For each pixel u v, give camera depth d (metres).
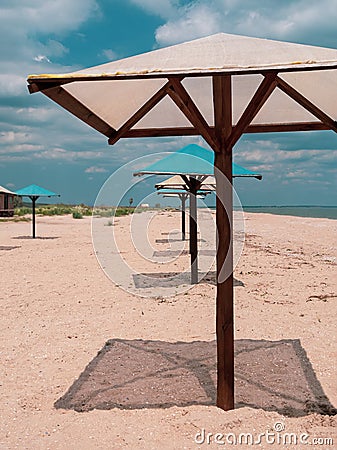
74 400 3.84
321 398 3.81
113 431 3.30
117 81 3.80
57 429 3.35
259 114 5.09
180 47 3.34
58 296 7.75
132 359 4.78
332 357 4.75
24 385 4.16
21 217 35.09
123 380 4.24
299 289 8.14
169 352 4.98
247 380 4.18
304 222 29.94
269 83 3.23
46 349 5.12
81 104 4.05
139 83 4.06
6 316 6.50
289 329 5.76
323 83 4.08
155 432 3.26
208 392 3.94
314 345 5.14
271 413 3.52
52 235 19.38
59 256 12.51
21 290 8.22
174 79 3.23
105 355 4.91
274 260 11.63
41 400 3.85
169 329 5.84
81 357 4.86
